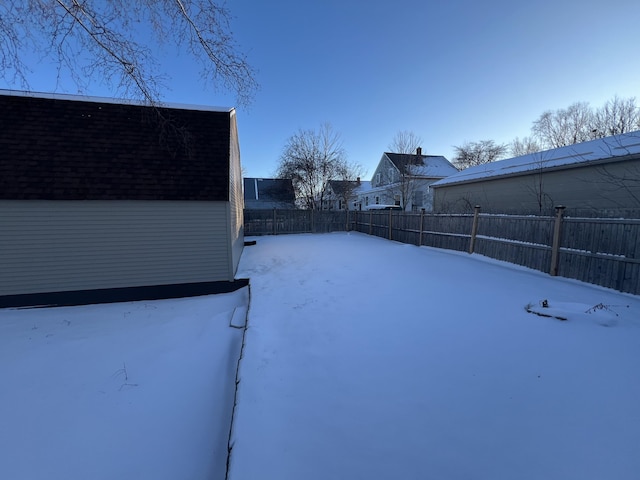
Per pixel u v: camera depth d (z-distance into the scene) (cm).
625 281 486
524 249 684
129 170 650
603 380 266
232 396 319
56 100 668
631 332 348
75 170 617
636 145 786
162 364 385
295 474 192
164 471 230
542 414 232
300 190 2520
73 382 347
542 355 314
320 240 1427
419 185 2564
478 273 654
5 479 225
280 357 346
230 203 713
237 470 195
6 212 582
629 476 177
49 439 263
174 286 686
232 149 819
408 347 355
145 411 298
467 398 258
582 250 559
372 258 918
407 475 189
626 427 213
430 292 553
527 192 1079
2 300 595
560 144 2491
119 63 407
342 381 295
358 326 426
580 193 898
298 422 239
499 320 408
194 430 273
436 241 1040
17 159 590
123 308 607
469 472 188
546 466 188
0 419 287
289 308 516
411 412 246
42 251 606
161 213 666
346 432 228
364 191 3503
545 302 425
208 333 478
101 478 225
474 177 1325
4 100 634
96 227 630
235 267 796
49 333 483
